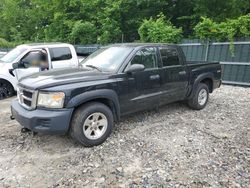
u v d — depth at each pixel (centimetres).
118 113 480
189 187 337
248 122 573
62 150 436
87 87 429
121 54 511
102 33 1736
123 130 519
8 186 340
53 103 404
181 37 1216
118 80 471
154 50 548
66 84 416
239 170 376
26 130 505
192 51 1138
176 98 602
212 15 1478
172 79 574
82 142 434
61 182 348
